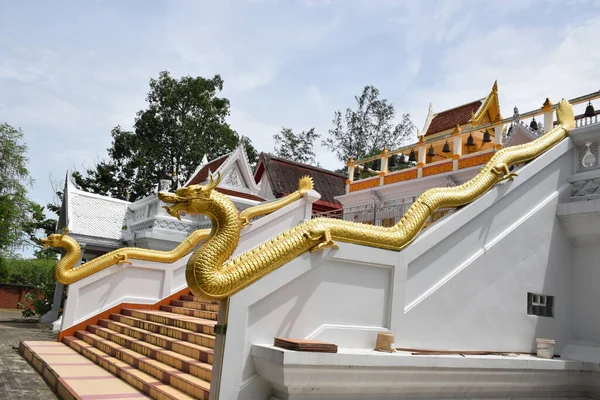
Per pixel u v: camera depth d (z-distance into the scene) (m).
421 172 15.04
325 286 5.63
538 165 8.14
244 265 5.01
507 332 7.31
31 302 22.36
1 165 25.42
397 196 15.87
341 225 5.76
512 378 6.39
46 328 15.65
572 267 8.41
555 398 7.03
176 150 38.59
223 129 39.69
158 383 6.52
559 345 7.97
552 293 8.05
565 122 8.95
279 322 5.23
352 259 5.79
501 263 7.39
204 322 8.35
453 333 6.64
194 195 5.02
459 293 6.80
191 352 7.08
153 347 8.19
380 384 5.28
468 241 7.07
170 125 38.06
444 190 6.92
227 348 4.80
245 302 4.95
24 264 33.78
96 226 16.91
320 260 5.53
